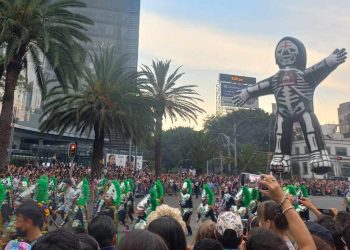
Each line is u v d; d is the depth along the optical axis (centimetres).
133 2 9294
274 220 344
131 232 227
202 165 5166
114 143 5909
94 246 298
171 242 302
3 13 1853
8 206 1225
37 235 404
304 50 3706
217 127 8775
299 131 8762
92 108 2703
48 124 2808
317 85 3662
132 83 2848
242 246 377
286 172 3581
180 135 9750
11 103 1911
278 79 3719
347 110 10819
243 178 2600
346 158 8706
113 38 8481
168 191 3612
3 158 1841
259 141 8300
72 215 1084
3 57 2034
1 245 654
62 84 2180
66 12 2047
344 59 3481
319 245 326
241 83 9369
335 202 3616
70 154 1834
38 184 1088
